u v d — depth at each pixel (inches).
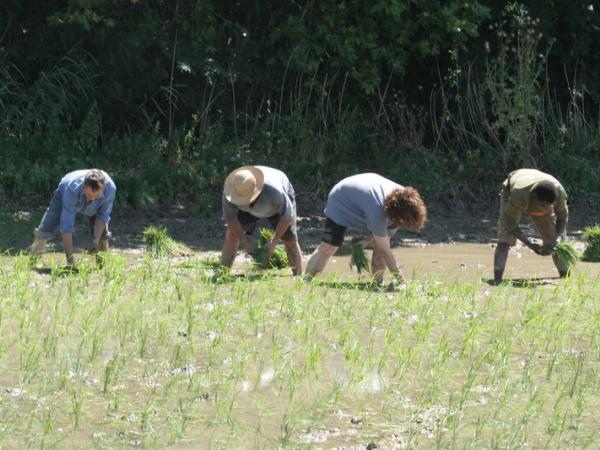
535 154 1328.7
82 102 1240.2
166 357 499.8
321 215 1132.5
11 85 1214.3
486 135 1384.1
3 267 700.0
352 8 1330.0
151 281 668.7
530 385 467.5
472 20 1322.6
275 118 1317.7
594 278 753.0
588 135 1390.3
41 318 566.9
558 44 1419.8
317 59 1316.4
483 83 1328.7
